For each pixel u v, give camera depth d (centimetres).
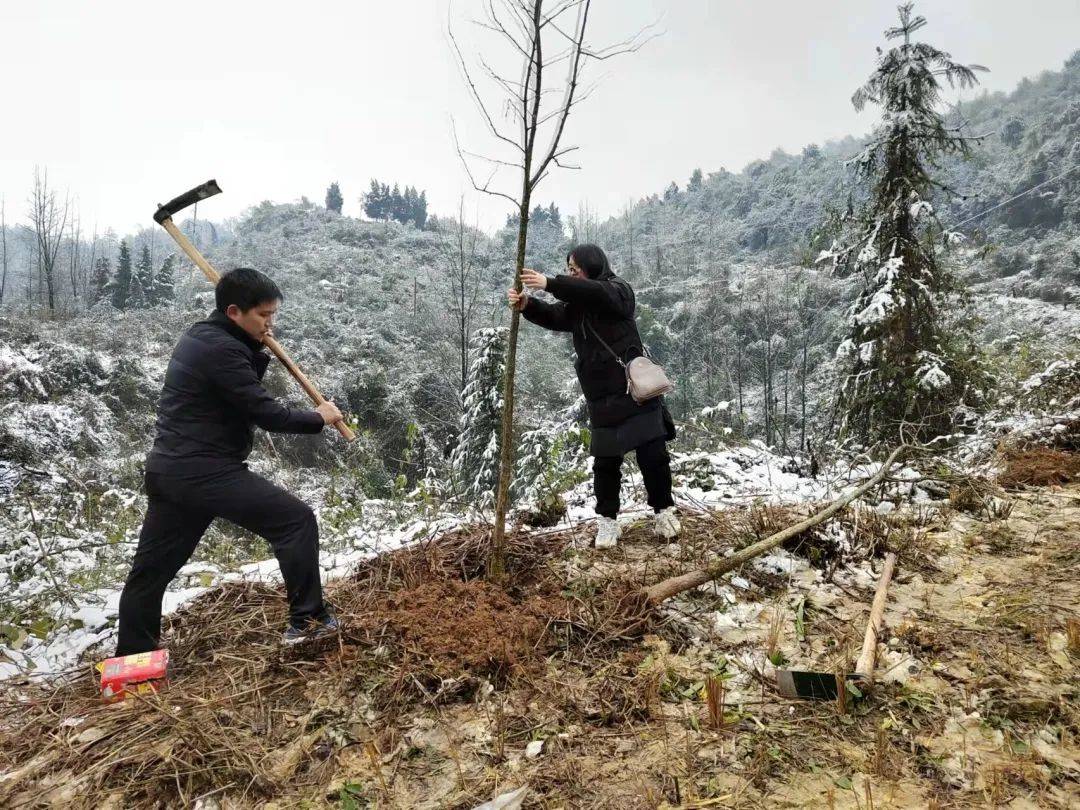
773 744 208
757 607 306
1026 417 620
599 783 193
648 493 381
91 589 392
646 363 341
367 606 305
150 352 2341
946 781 188
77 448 1389
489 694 238
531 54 272
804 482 517
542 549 374
